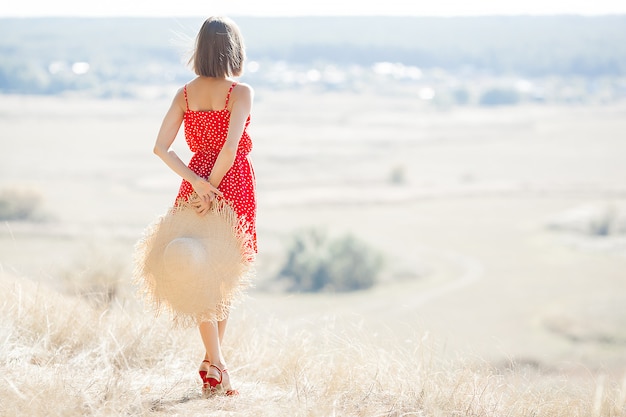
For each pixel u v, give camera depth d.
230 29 5.09
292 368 5.75
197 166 5.12
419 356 5.84
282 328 6.64
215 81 5.07
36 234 97.50
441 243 117.12
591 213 137.38
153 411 4.62
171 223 4.98
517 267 97.69
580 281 87.31
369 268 86.00
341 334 6.20
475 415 5.12
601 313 63.94
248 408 4.77
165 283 4.85
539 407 5.35
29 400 4.41
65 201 149.88
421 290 82.44
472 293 79.25
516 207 164.00
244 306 7.08
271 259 89.81
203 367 5.00
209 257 4.83
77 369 5.41
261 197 173.00
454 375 5.64
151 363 5.83
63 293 7.34
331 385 5.35
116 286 7.32
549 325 60.53
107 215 130.62
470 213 155.00
